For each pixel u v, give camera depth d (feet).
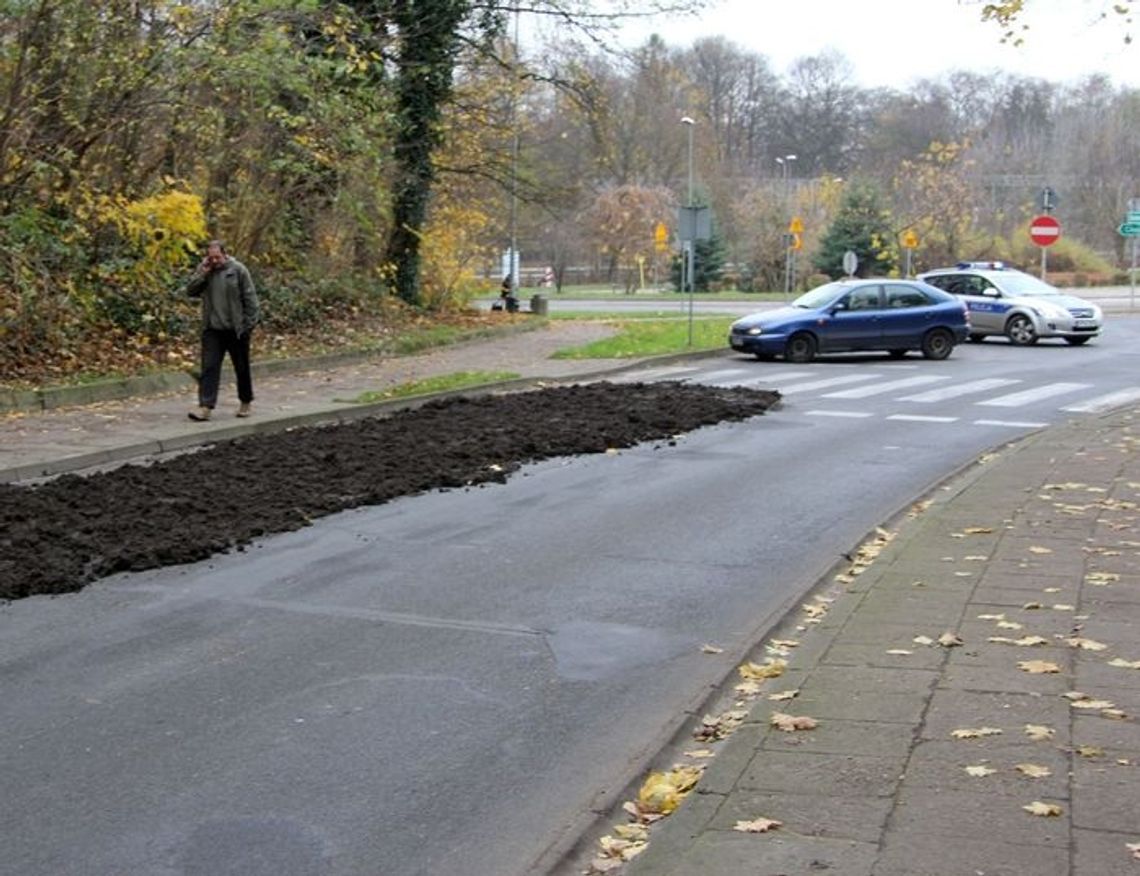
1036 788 15.02
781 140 329.72
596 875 14.24
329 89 76.84
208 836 15.28
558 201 116.26
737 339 82.43
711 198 238.48
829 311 81.56
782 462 42.86
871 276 208.95
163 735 18.47
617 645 23.04
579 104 104.78
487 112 104.99
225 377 63.41
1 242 58.18
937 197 206.69
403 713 19.45
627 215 233.35
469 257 114.93
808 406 58.18
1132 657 20.29
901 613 23.31
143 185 69.05
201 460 40.52
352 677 21.09
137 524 31.24
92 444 44.24
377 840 15.23
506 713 19.53
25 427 47.91
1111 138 241.76
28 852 14.84
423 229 105.60
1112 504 33.24
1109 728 17.04
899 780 15.43
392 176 94.27
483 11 97.66
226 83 68.18
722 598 26.25
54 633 23.34
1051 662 20.08
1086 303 97.14
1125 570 26.14
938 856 13.30
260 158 75.51
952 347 84.53
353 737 18.45
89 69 60.13
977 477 38.52
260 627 23.82
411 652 22.47
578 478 39.47
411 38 95.61
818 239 219.20
